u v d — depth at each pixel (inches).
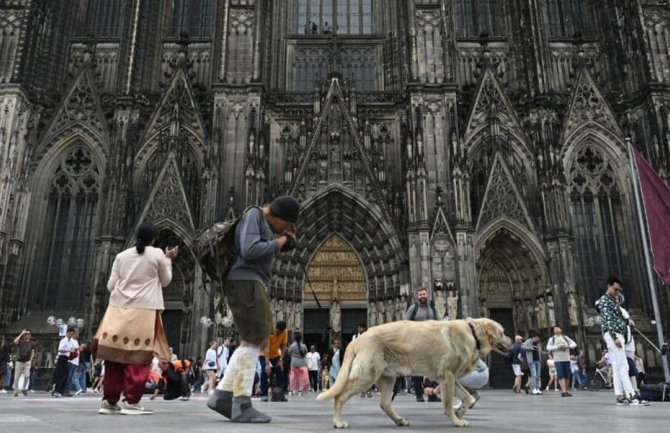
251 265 358.0
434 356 370.3
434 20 2005.4
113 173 1859.0
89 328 1676.9
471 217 1866.4
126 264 441.1
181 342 1788.9
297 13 2251.5
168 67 2160.4
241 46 1995.6
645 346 1749.5
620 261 1893.5
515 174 1897.1
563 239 1785.2
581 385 1563.7
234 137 1891.0
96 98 2025.1
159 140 1975.9
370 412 557.9
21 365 1148.5
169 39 2190.0
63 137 1995.6
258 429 308.0
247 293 353.4
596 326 1790.1
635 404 702.5
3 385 1524.4
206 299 1702.8
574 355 1600.6
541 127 1932.8
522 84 2070.6
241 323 354.9
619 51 2057.1
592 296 1856.5
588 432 327.3
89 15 2278.5
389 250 1875.0
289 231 377.7
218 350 1212.5
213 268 364.2
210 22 2266.2
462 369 382.6
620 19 2076.8
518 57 2108.8
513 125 1991.9
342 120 1985.7
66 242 1925.4
